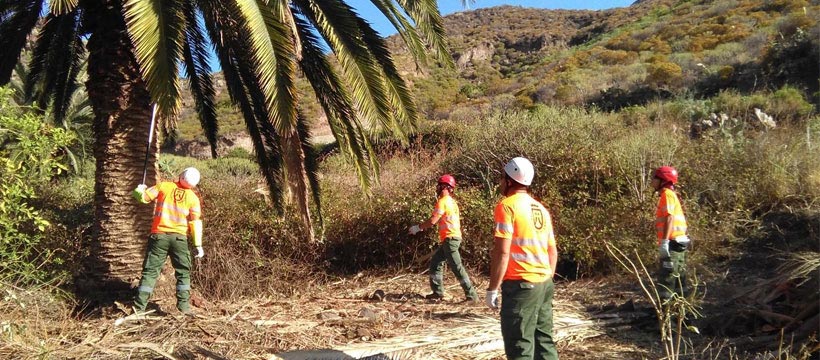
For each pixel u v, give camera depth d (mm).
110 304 6441
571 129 12555
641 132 12523
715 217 9742
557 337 5848
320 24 6230
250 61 6668
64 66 8898
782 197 9938
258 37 5160
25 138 6145
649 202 9727
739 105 17047
